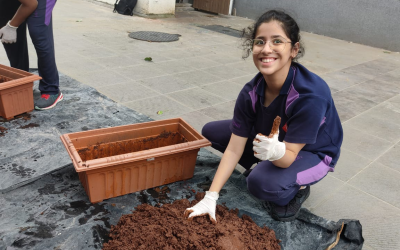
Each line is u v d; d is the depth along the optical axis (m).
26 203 1.99
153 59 5.29
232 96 4.16
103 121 3.09
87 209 1.99
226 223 1.83
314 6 8.60
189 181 2.33
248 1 9.84
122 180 2.06
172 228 1.73
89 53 5.22
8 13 3.24
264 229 1.89
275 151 1.61
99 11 8.70
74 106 3.32
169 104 3.73
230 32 7.93
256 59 1.72
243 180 2.41
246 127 1.97
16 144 2.59
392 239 2.07
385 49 7.76
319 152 2.00
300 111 1.72
